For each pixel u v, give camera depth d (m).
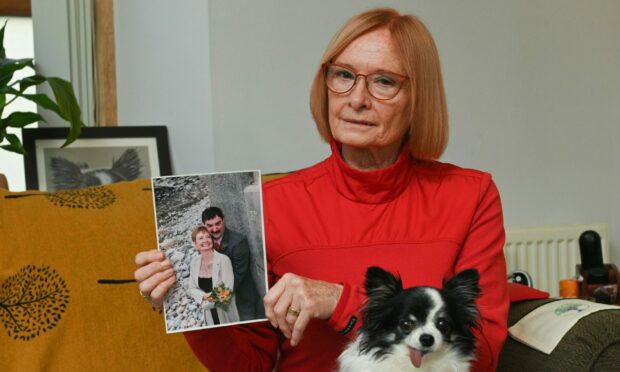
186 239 1.43
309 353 1.57
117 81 2.94
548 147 3.20
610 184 3.35
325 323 1.55
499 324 1.58
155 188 1.42
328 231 1.61
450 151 2.98
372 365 1.36
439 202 1.65
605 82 3.31
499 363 1.88
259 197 1.46
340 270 1.57
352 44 1.60
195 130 2.63
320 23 2.72
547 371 1.74
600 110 3.31
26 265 1.84
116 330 1.84
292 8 2.66
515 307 2.01
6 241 1.85
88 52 2.88
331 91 1.62
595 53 3.28
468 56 2.99
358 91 1.58
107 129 2.66
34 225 1.88
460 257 1.63
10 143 2.45
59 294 1.83
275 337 1.65
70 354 1.80
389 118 1.60
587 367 1.70
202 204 1.44
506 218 3.12
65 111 2.31
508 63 3.08
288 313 1.39
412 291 1.37
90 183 2.62
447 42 2.94
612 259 3.37
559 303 1.93
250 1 2.59
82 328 1.82
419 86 1.63
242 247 1.45
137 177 2.67
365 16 1.62
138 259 1.41
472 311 1.39
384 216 1.62
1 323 1.79
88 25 2.87
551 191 3.21
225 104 2.57
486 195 1.69
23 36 2.89
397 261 1.58
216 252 1.44
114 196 2.02
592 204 3.32
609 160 3.35
